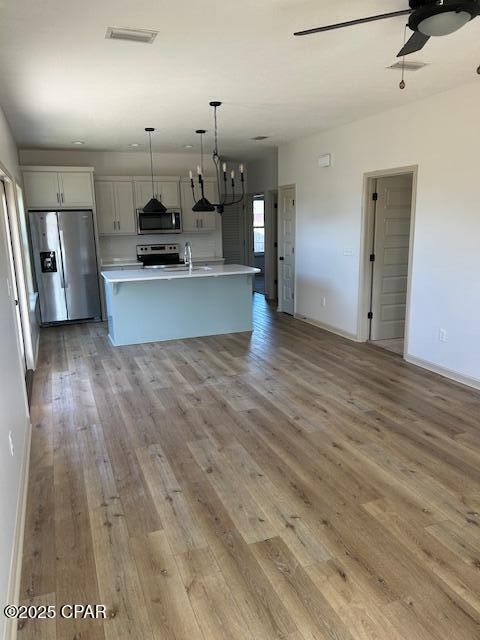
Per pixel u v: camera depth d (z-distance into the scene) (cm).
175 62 332
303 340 595
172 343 589
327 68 351
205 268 644
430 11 205
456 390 413
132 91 404
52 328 689
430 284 454
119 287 568
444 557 213
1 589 168
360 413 368
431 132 436
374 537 227
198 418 364
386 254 568
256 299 916
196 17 261
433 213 442
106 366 498
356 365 488
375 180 540
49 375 471
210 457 304
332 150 592
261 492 265
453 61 336
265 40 295
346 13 261
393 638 172
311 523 238
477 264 400
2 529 184
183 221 804
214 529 234
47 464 298
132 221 770
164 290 591
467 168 401
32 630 178
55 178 680
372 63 340
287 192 726
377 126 506
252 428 345
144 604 189
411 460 297
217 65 341
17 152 658
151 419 363
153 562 212
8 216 469
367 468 288
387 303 584
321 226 636
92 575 204
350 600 189
